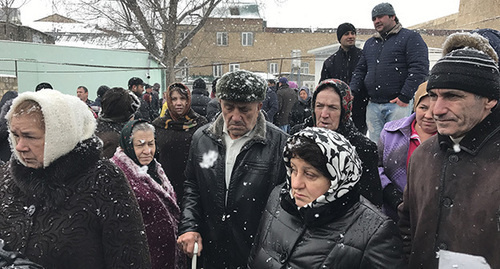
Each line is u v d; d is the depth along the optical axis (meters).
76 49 18.86
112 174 1.57
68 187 1.48
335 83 2.27
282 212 1.73
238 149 2.35
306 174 1.52
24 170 1.48
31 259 1.41
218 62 40.50
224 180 2.35
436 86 1.42
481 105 1.38
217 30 39.75
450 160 1.48
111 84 20.11
